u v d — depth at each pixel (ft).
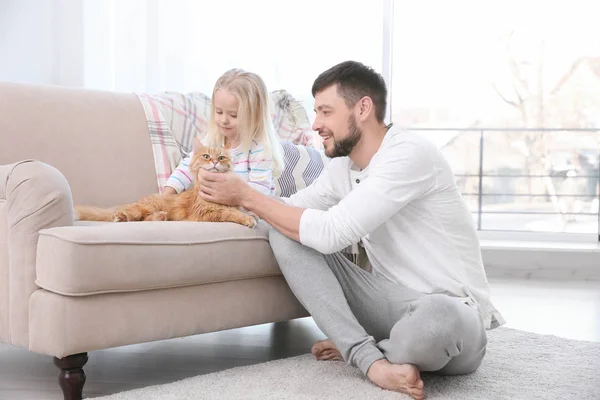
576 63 16.10
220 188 6.89
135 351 8.07
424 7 16.08
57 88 8.74
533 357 7.52
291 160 9.07
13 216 6.27
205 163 7.09
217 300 6.81
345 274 6.73
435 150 6.57
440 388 6.31
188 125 9.27
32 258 6.18
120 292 6.16
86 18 12.18
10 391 6.52
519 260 13.94
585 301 11.51
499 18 16.15
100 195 8.49
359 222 6.27
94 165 8.53
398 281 6.73
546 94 16.24
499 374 6.82
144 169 8.85
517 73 16.26
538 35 16.15
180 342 8.54
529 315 10.34
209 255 6.57
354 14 13.51
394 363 6.06
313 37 13.34
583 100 16.12
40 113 8.36
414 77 16.26
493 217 16.60
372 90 6.66
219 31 12.90
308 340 8.69
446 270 6.56
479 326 6.11
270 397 5.93
